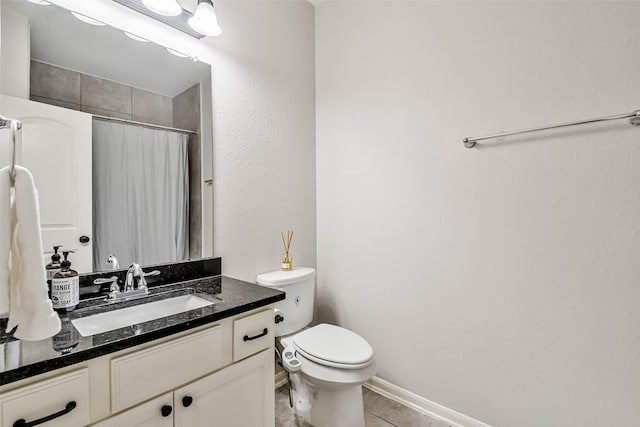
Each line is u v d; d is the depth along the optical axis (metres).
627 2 1.09
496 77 1.38
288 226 1.92
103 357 0.75
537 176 1.28
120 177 1.22
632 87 1.09
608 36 1.13
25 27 1.02
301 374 1.40
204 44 1.49
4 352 0.70
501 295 1.38
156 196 1.33
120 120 1.23
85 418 0.72
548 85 1.25
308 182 2.07
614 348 1.14
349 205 1.95
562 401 1.24
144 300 1.14
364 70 1.87
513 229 1.35
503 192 1.37
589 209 1.18
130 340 0.78
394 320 1.75
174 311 1.18
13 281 0.71
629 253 1.11
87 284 1.13
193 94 1.45
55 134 1.07
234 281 1.41
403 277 1.71
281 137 1.87
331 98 2.04
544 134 1.26
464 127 1.48
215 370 0.99
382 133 1.78
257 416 1.12
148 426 0.83
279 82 1.86
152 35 1.31
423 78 1.61
